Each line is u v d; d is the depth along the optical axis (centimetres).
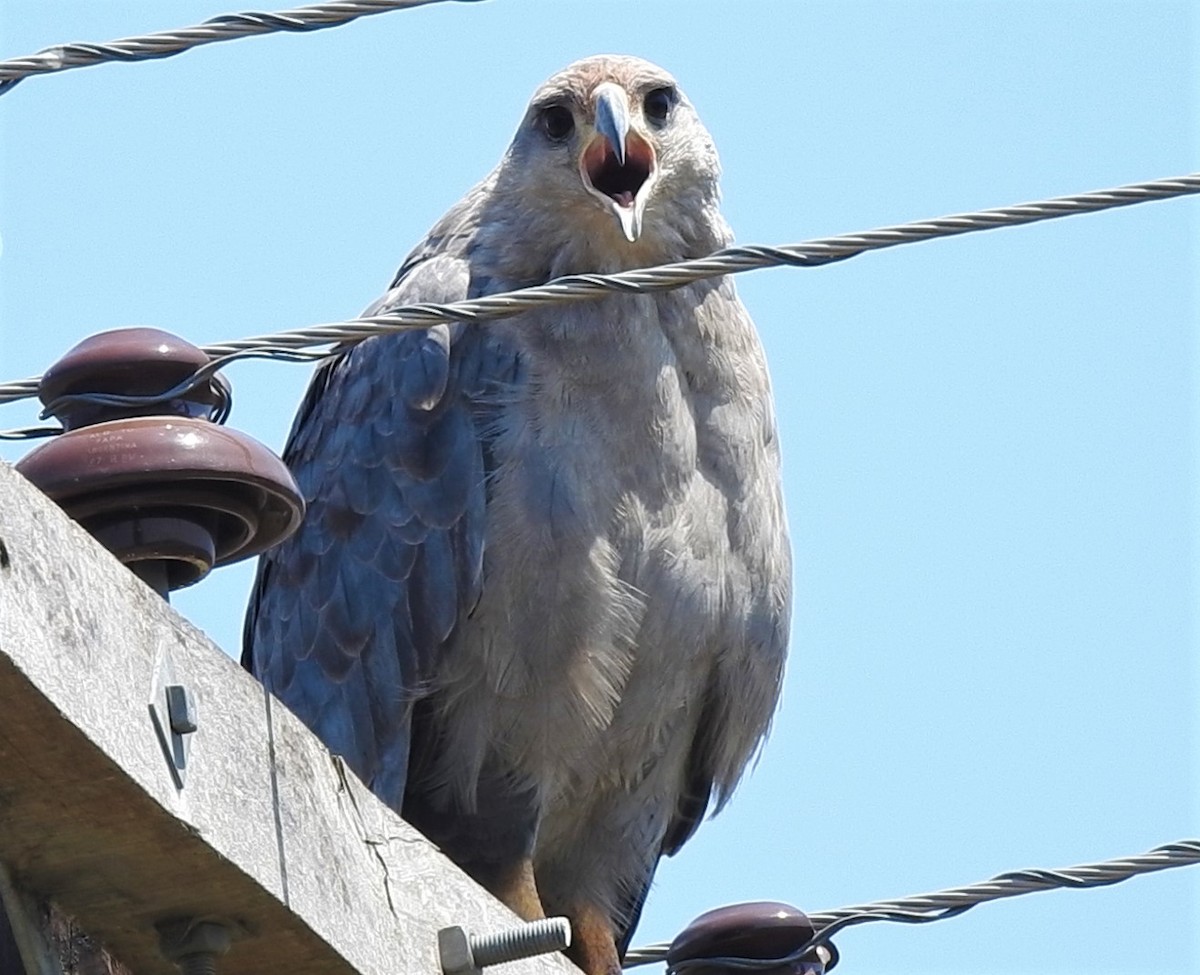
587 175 1305
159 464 845
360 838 871
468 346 1302
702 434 1293
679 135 1327
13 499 728
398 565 1289
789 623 1334
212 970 812
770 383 1328
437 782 1304
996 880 998
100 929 813
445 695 1289
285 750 834
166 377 873
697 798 1379
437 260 1336
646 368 1277
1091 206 961
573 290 964
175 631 790
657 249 1325
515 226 1326
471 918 920
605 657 1270
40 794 754
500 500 1270
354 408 1328
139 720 761
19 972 785
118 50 944
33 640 720
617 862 1353
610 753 1308
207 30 946
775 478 1322
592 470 1268
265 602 1354
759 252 965
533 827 1302
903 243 962
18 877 783
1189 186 958
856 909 1033
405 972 874
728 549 1294
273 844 813
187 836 773
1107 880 981
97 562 761
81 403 872
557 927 895
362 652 1293
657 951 1215
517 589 1266
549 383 1277
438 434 1294
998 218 960
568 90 1327
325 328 944
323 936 830
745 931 1038
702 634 1289
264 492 869
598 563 1262
